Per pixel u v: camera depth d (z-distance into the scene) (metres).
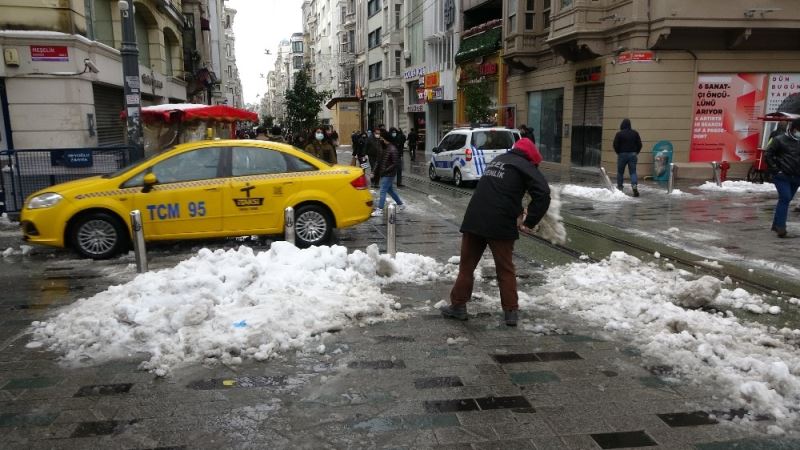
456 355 4.43
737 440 3.23
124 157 11.05
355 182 8.46
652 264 7.22
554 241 7.85
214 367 4.18
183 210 7.86
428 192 15.20
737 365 4.08
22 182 10.58
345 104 60.62
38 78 13.06
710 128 17.36
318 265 6.19
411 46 40.03
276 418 3.49
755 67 17.11
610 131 18.03
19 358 4.39
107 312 5.02
